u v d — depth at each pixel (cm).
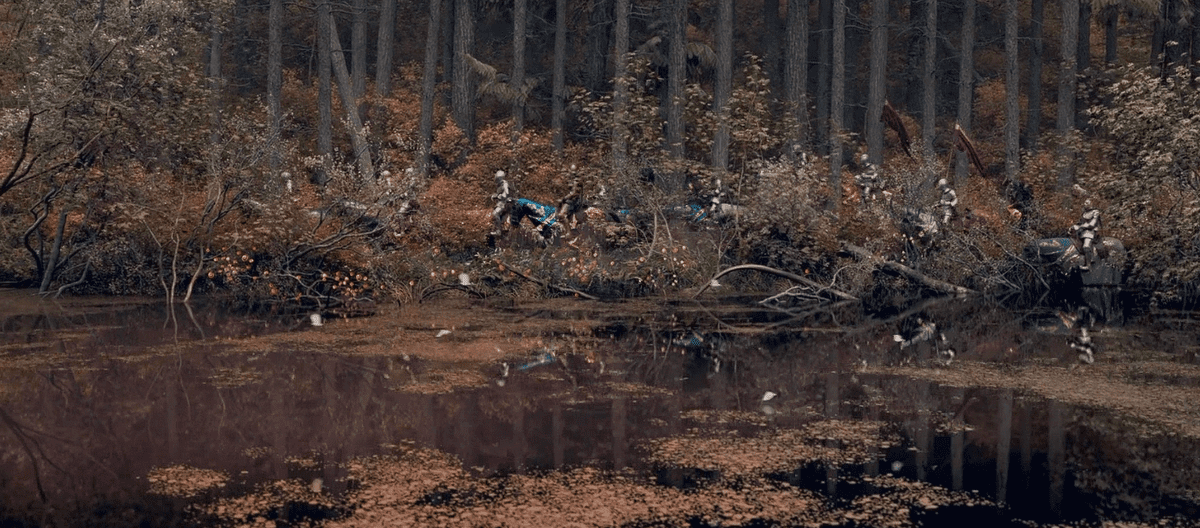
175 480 530
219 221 1683
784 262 1923
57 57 1534
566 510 481
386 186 1648
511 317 1359
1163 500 496
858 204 1950
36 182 1647
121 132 1562
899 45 3978
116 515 469
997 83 3409
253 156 1697
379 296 1638
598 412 712
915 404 749
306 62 3975
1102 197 1551
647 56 2856
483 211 1870
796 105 2338
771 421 686
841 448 608
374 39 4138
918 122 3738
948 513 479
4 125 1414
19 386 791
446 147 2425
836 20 2847
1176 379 859
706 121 2186
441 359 955
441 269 1700
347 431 645
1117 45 3525
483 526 457
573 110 2952
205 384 805
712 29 3706
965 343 1111
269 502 491
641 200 1906
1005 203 2009
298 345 1042
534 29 3859
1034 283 1969
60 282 1800
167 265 1769
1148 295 1802
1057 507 487
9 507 480
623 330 1216
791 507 488
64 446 601
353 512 477
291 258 1648
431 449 599
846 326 1285
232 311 1412
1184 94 1445
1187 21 2853
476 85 2988
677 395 782
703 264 1911
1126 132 1443
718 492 513
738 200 1966
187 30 1636
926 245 1903
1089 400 763
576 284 1767
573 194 1817
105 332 1145
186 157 1705
